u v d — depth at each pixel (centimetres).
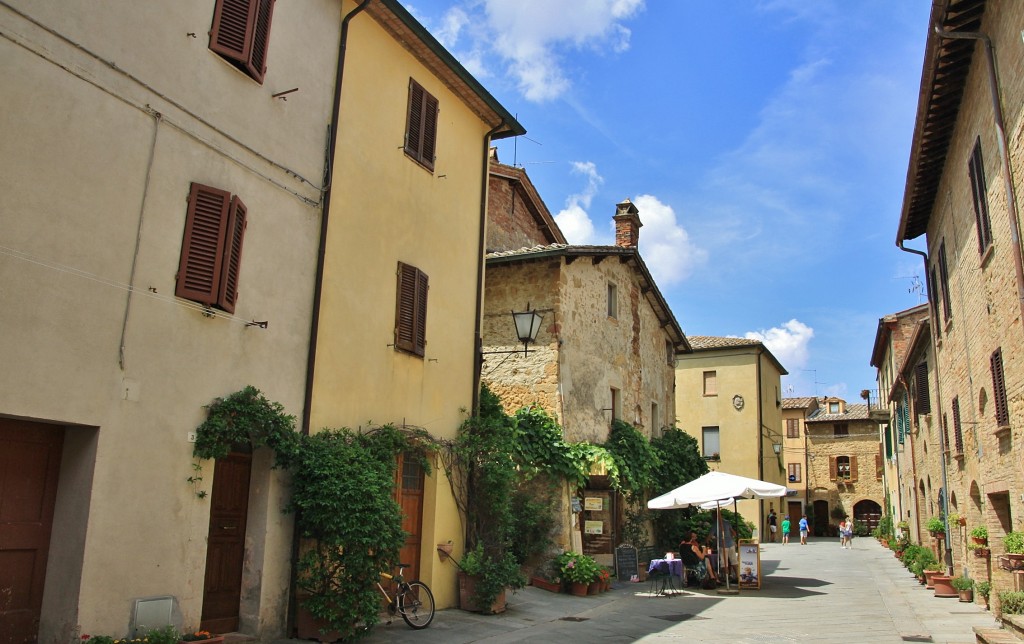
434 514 1173
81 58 687
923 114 1248
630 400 1970
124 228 718
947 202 1445
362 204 1070
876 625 1212
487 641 981
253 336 862
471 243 1364
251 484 886
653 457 1898
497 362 1684
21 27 640
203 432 782
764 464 3716
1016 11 889
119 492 698
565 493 1581
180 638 713
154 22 760
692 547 1788
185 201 783
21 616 659
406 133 1185
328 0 1032
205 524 783
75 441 691
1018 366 1000
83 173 683
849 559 2748
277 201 914
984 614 1320
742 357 3781
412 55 1216
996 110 969
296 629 881
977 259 1209
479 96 1361
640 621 1241
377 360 1079
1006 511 1251
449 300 1279
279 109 925
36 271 641
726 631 1150
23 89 639
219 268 803
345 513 866
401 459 1153
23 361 627
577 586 1482
